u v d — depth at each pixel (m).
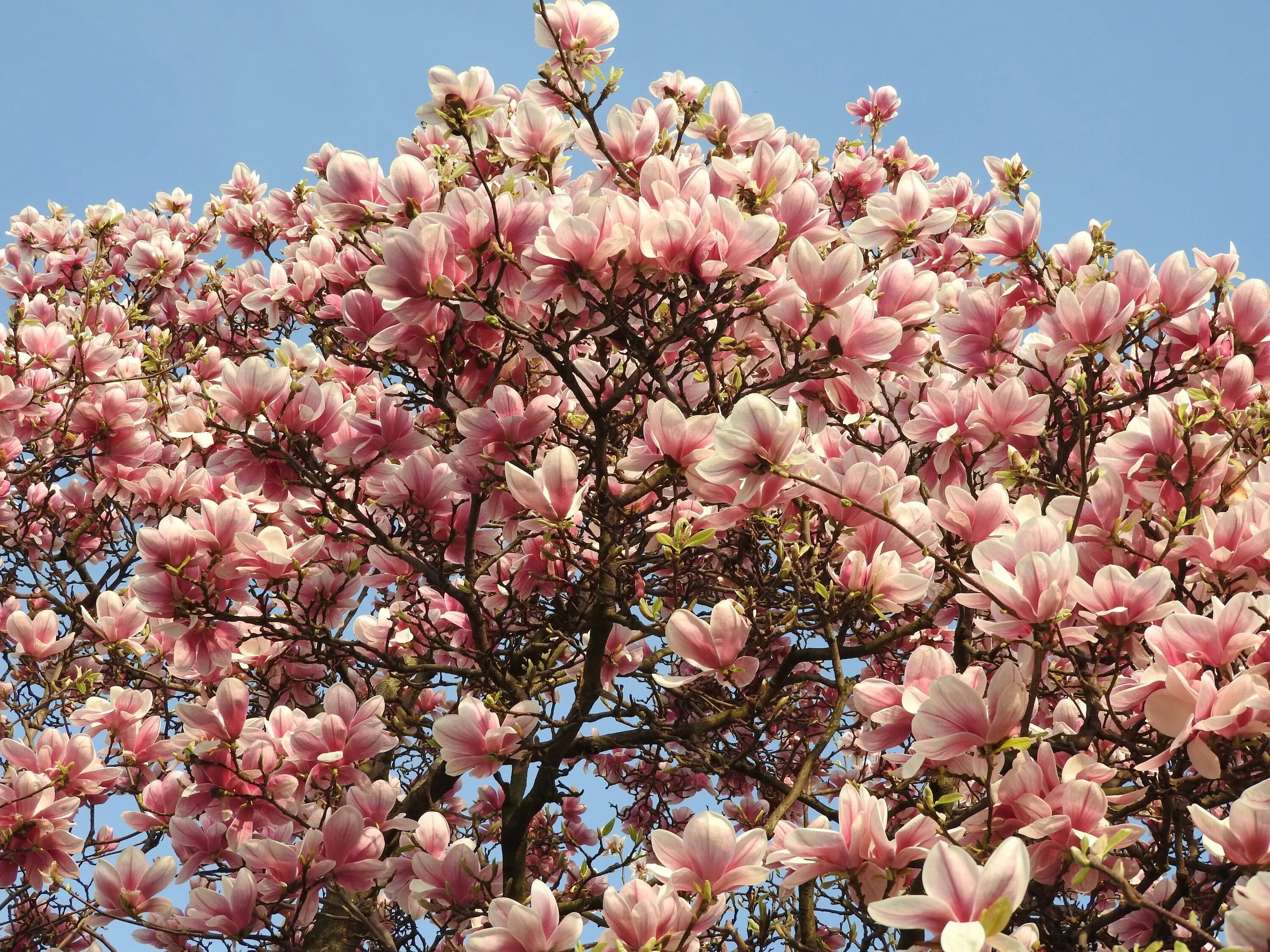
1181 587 3.12
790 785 5.21
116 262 9.08
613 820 5.89
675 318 3.45
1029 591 2.42
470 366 3.93
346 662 5.66
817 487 2.86
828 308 3.30
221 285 8.23
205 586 3.79
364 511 4.68
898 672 5.07
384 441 4.01
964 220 6.48
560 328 3.61
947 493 3.19
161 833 5.09
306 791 3.98
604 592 3.76
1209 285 3.63
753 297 3.42
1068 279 4.47
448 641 4.98
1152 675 2.41
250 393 3.72
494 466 3.93
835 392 3.79
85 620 5.05
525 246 3.35
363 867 3.70
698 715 5.07
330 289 4.88
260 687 5.57
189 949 4.09
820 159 7.02
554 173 4.85
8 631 5.58
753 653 4.00
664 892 2.49
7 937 4.96
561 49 4.09
